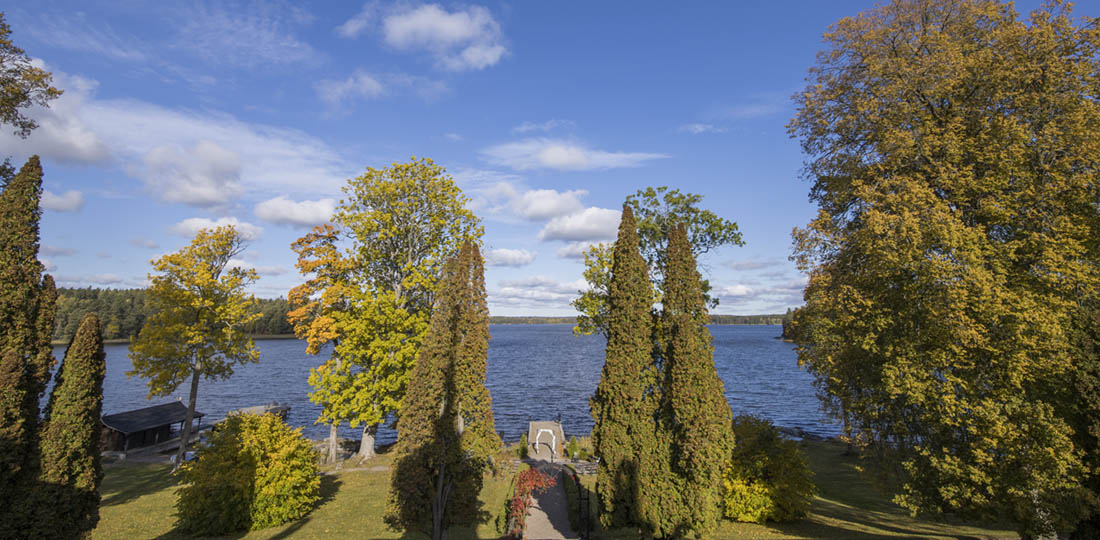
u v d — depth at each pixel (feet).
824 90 76.23
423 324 96.78
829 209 79.71
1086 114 53.83
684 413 54.19
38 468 40.88
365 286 100.07
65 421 42.16
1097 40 55.36
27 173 42.86
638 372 57.98
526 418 183.83
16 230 41.63
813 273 73.61
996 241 56.75
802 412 190.60
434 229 105.29
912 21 70.85
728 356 448.24
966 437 51.57
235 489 63.52
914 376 53.57
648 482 55.72
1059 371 47.70
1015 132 54.75
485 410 58.65
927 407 52.85
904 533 59.21
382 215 98.58
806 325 81.97
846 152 73.00
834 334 66.33
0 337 40.22
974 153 58.29
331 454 101.60
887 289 60.64
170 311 98.68
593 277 100.83
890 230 56.80
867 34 71.15
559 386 266.77
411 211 103.55
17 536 39.24
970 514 51.13
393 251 104.73
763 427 70.08
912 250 53.98
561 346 639.35
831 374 66.74
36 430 41.60
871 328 59.52
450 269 59.77
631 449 57.31
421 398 55.26
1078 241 54.44
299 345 570.87
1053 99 56.03
